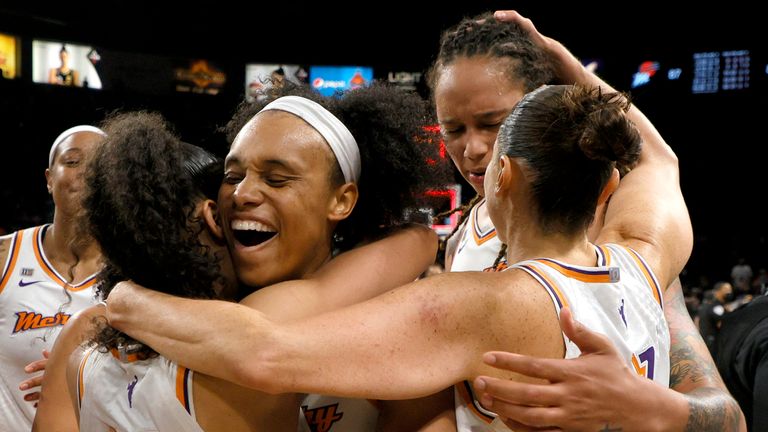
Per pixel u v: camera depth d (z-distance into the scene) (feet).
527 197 3.85
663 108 42.34
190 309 3.75
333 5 42.70
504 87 4.99
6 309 7.76
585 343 3.46
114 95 38.06
